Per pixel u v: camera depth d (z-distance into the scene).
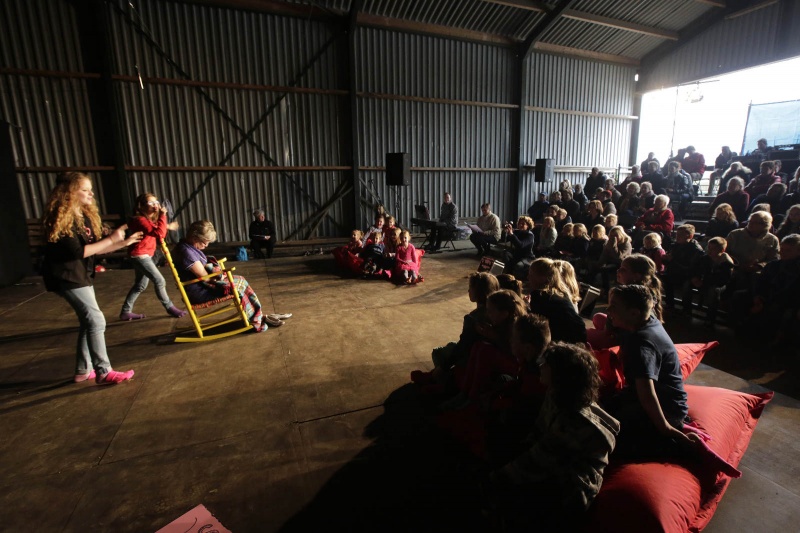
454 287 5.75
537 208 9.49
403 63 9.72
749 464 2.22
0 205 5.81
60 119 7.58
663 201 6.49
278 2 8.41
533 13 9.91
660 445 1.82
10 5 7.05
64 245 2.65
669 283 4.92
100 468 2.13
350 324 4.23
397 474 2.08
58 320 4.38
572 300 2.75
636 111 12.93
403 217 10.44
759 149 9.20
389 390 2.89
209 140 8.48
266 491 1.97
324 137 9.31
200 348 3.62
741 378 3.23
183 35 8.00
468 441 2.21
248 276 6.41
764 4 9.55
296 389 2.91
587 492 1.54
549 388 1.62
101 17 7.36
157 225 4.21
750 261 4.51
